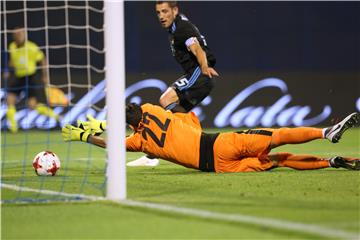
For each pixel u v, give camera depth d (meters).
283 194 23.06
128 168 32.69
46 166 29.30
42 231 17.95
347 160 28.41
